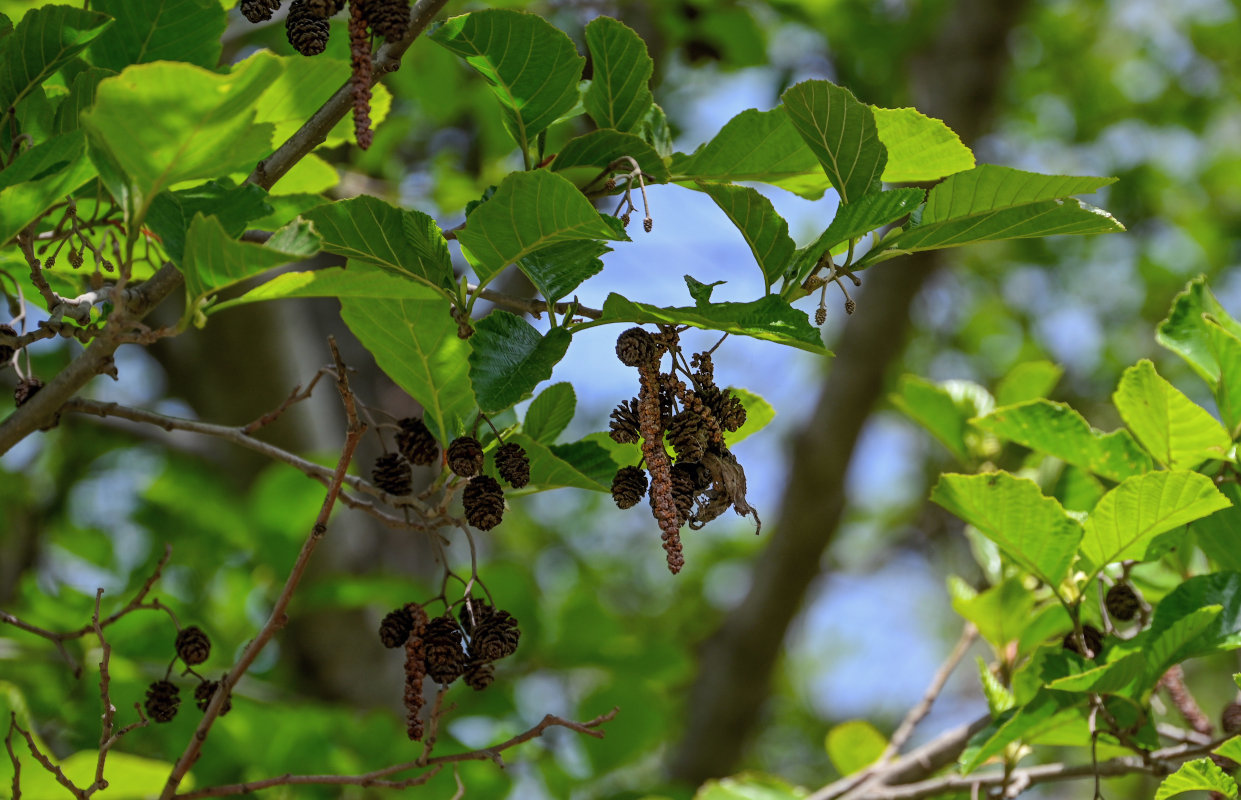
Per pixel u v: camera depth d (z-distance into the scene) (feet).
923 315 19.77
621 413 6.88
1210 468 7.32
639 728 10.27
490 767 9.16
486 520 6.89
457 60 10.55
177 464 11.51
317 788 8.59
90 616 8.59
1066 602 7.30
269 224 7.16
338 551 10.36
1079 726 7.30
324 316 12.42
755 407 7.22
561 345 6.88
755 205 6.86
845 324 13.67
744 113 7.00
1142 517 7.18
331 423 11.52
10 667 8.57
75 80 6.98
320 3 6.84
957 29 13.79
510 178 6.72
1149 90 19.98
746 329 6.75
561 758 10.30
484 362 6.86
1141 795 15.96
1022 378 7.93
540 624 10.20
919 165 7.06
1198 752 7.22
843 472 13.37
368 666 11.27
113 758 7.47
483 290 6.95
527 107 7.02
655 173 7.04
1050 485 7.68
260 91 6.59
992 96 13.79
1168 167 20.24
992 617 7.56
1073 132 19.57
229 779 8.46
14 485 12.82
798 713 22.62
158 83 6.56
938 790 7.60
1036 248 19.44
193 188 6.80
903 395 7.91
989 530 7.27
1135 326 20.33
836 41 14.15
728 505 6.82
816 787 21.24
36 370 13.12
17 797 7.00
